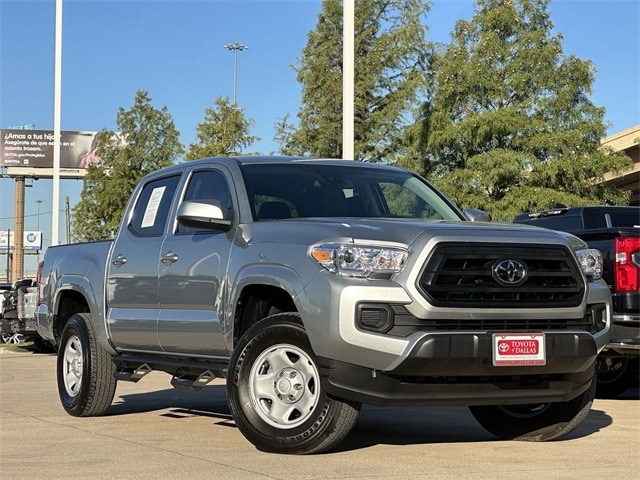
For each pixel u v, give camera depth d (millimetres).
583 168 31375
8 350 20984
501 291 5938
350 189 7262
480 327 5906
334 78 44938
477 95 32125
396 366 5688
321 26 45906
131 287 7828
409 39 44719
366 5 46156
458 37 33531
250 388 6195
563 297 6191
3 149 102188
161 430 7543
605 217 11734
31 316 19094
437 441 6867
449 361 5734
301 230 6211
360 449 6410
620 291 9117
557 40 31812
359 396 5754
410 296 5742
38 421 8211
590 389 6715
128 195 40750
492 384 6062
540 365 6012
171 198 7777
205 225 6766
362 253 5805
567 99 31016
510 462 5910
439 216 7434
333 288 5770
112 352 8266
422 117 33594
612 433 7336
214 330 6785
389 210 7281
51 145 102438
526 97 31656
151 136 41125
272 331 6105
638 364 10023
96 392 8336
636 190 42125
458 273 5836
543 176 30703
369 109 45969
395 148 44531
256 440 6168
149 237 7812
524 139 31078
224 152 42656
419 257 5793
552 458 6082
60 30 29062
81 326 8508
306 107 45750
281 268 6137
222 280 6695
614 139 37781
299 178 7223
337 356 5770
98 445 6758
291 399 6094
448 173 32062
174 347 7340
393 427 7680
